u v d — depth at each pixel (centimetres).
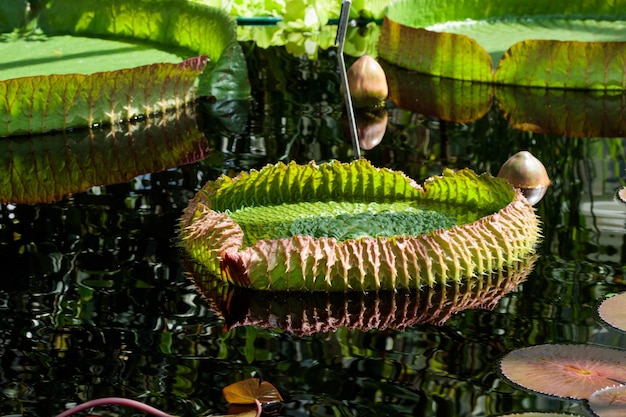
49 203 349
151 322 256
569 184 364
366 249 271
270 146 407
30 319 258
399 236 276
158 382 224
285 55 558
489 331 249
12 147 409
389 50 546
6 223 329
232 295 271
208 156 396
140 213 336
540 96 488
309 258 269
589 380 215
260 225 295
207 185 307
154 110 451
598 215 330
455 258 274
